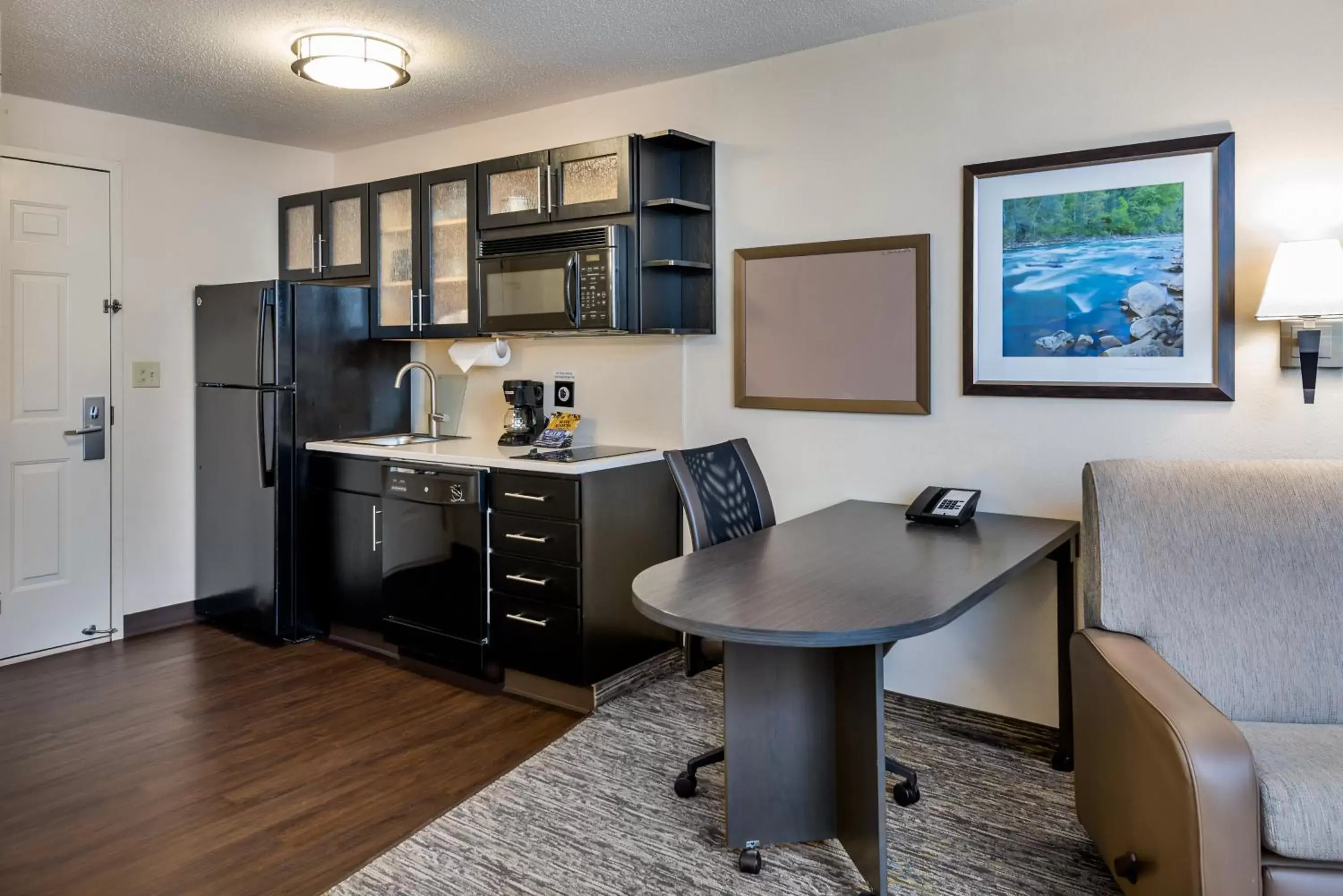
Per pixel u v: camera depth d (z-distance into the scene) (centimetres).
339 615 385
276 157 443
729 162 333
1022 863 209
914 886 200
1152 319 255
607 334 348
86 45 301
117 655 369
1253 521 201
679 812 235
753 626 161
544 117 381
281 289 376
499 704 315
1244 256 243
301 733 290
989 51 278
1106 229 260
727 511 262
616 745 276
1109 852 186
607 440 372
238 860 215
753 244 329
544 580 310
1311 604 193
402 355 427
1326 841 145
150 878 208
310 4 268
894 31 295
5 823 232
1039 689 282
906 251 294
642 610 178
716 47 309
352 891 201
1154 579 200
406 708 312
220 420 399
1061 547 254
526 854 215
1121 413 263
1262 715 191
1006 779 251
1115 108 259
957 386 290
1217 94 245
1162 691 168
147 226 396
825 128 311
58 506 373
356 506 373
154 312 400
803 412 322
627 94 356
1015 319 276
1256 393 243
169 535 410
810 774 212
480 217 360
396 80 309
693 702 312
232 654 371
